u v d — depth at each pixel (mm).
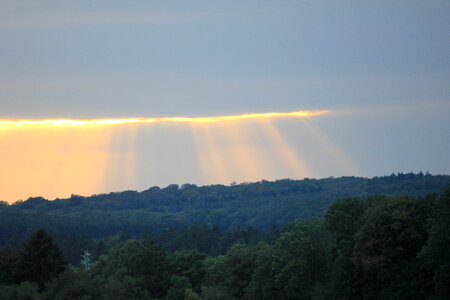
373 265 141375
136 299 174125
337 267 157375
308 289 175250
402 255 143250
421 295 134250
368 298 146875
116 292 165000
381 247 142625
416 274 136625
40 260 168125
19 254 175250
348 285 151125
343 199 171500
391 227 141625
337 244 166750
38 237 172125
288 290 174125
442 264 125812
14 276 166625
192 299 179250
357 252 145500
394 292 138250
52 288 155625
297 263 175000
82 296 153000
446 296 125375
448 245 124062
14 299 151875
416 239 141500
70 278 159000
